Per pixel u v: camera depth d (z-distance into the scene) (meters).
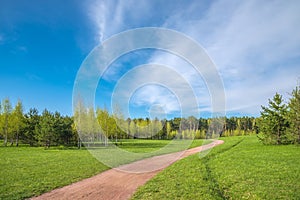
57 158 20.28
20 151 28.73
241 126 76.31
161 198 8.23
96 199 8.38
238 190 9.01
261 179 10.48
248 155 18.89
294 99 24.86
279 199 7.87
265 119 27.44
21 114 41.66
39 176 12.16
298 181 10.01
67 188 9.91
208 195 8.41
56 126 37.47
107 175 12.49
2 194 8.86
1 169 14.41
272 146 25.48
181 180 10.74
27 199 8.44
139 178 11.65
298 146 23.88
